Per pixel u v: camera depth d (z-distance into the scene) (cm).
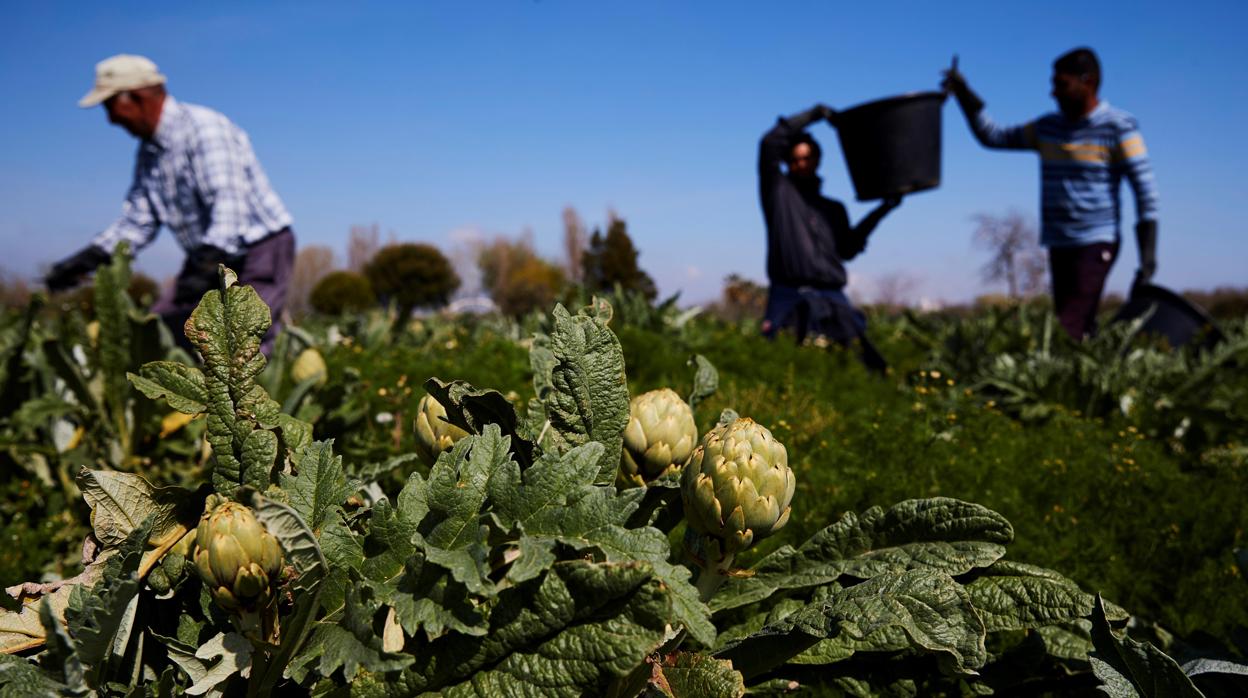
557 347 135
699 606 102
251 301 123
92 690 98
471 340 877
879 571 138
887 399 550
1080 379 510
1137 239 690
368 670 102
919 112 595
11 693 95
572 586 101
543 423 149
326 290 4388
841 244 746
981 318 829
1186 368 586
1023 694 155
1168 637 165
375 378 543
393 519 108
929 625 112
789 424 402
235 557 97
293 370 318
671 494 139
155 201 500
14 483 323
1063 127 681
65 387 342
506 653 104
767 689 135
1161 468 374
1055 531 287
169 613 118
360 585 103
